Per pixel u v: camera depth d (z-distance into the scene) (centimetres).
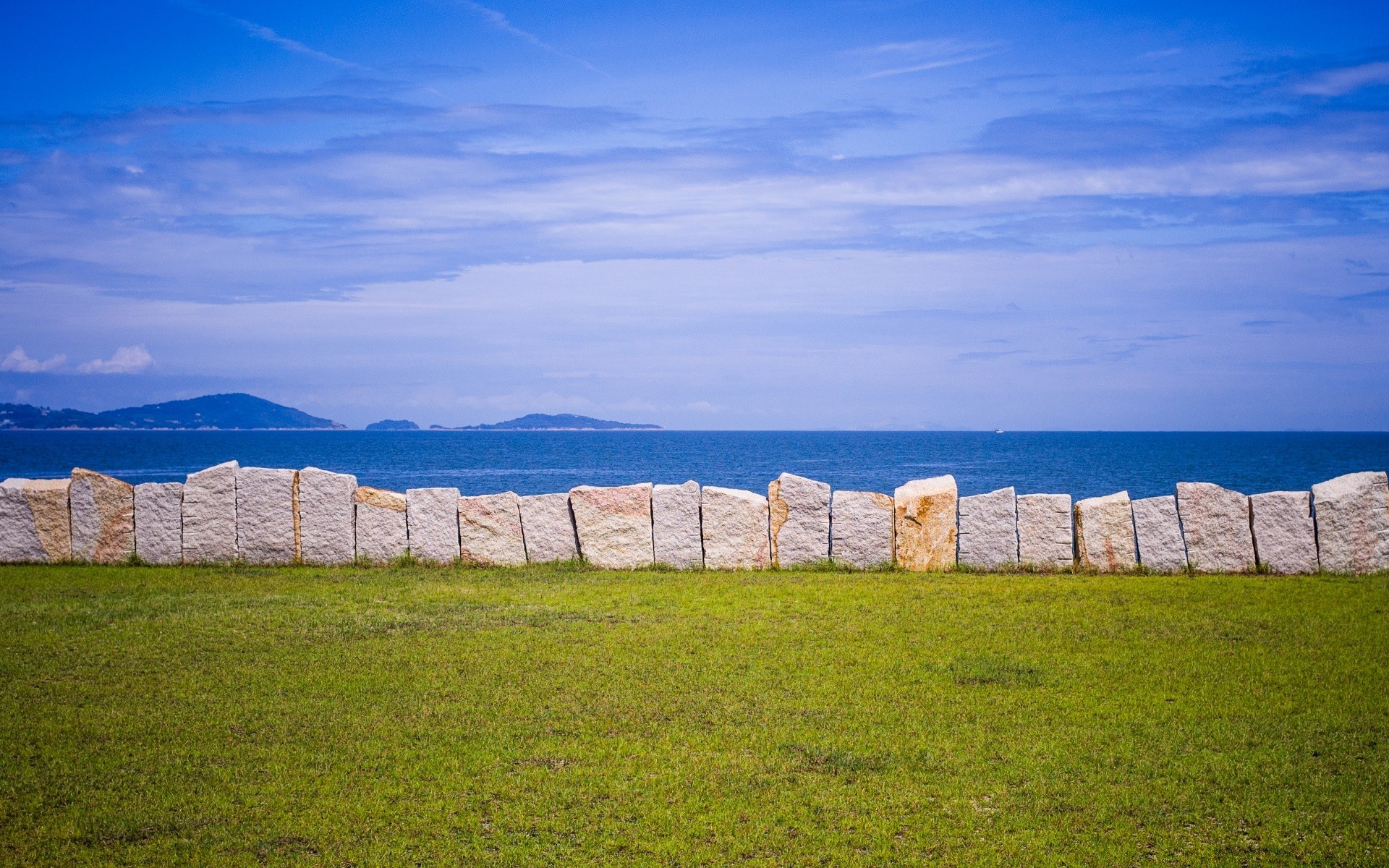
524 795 748
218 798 741
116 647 1123
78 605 1356
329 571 1672
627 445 15812
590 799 743
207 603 1379
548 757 817
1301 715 895
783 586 1508
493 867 652
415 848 672
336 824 703
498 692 966
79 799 738
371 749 829
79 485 1741
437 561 1709
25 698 949
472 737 855
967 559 1653
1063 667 1046
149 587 1519
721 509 1688
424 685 989
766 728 873
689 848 673
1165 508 1614
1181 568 1606
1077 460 9094
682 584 1534
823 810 725
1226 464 7994
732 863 656
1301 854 661
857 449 13175
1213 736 847
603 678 1012
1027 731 865
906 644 1141
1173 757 809
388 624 1242
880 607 1341
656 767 795
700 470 7875
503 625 1239
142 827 695
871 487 5991
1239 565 1603
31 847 668
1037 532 1636
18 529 1744
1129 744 834
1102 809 723
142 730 868
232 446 14112
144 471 7638
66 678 1009
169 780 771
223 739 849
